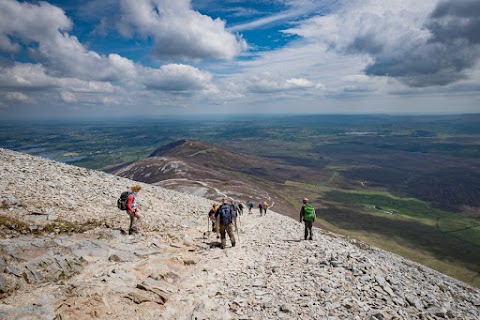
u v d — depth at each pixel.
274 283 12.23
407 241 160.50
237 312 9.62
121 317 8.38
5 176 19.61
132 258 12.68
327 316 9.84
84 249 12.40
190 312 9.38
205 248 16.55
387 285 13.28
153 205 25.36
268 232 25.56
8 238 11.55
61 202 17.56
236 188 175.25
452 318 11.96
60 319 7.74
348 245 23.95
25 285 9.09
